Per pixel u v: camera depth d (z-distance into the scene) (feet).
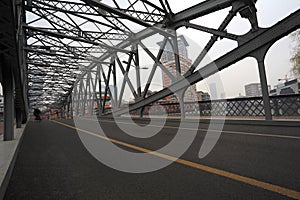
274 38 30.19
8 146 15.84
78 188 8.35
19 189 8.41
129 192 7.75
